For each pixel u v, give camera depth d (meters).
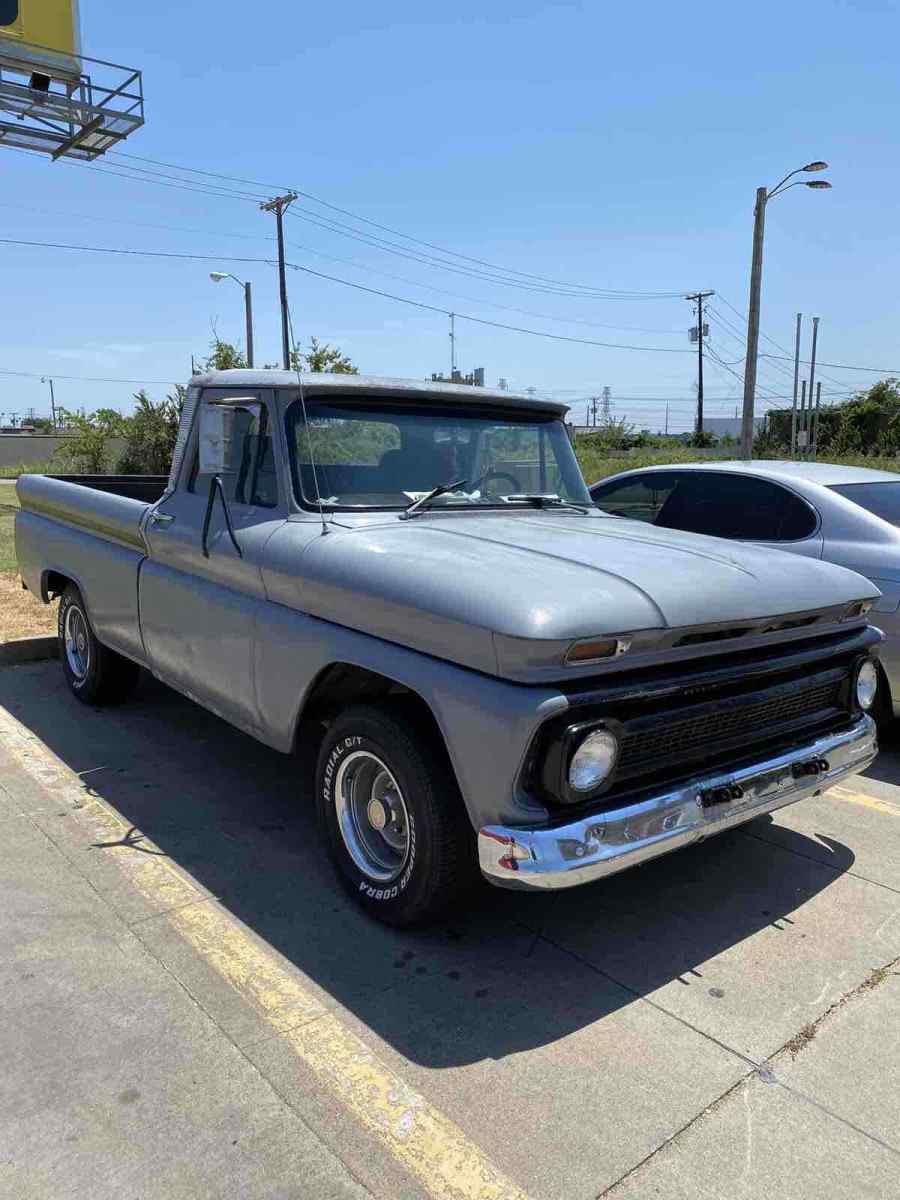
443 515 3.94
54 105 16.48
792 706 3.42
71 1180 2.16
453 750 2.82
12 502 19.62
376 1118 2.39
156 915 3.33
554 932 3.35
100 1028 2.70
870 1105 2.49
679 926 3.41
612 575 3.01
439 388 4.21
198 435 4.41
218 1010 2.80
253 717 3.84
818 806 4.59
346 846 3.44
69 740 5.13
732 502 5.85
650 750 2.94
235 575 3.90
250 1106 2.41
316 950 3.16
